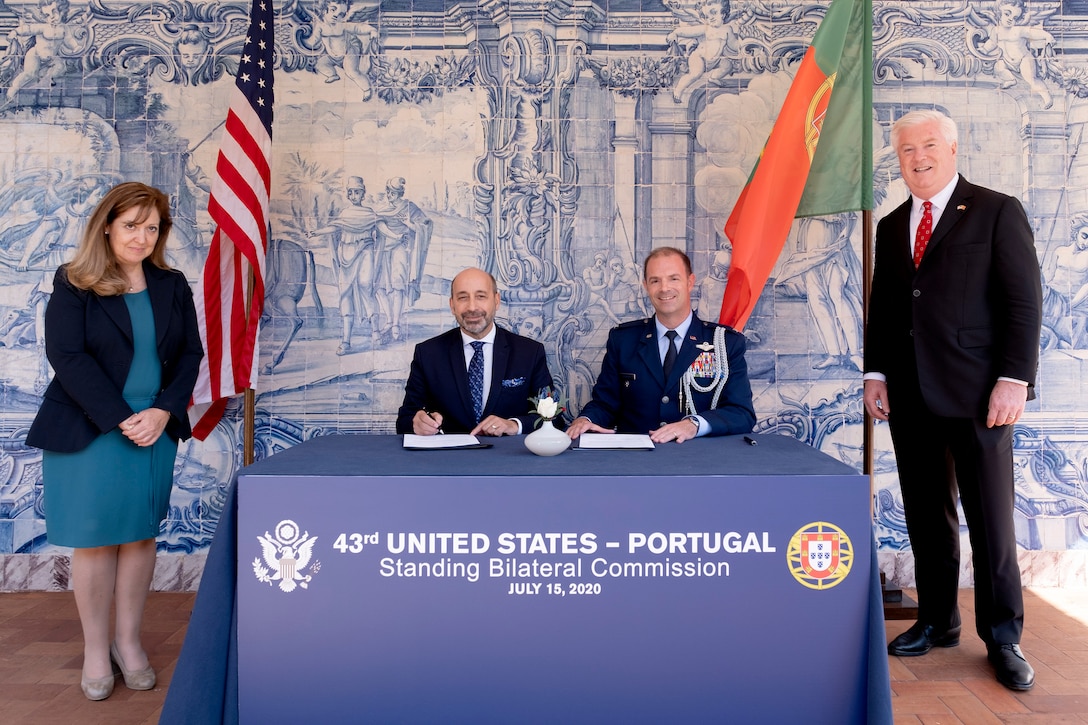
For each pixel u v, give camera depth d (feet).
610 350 9.61
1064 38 10.68
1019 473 10.72
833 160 9.72
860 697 5.80
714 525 5.77
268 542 5.81
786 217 9.59
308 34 10.72
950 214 8.07
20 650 8.68
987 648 8.13
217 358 9.60
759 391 10.85
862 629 5.78
